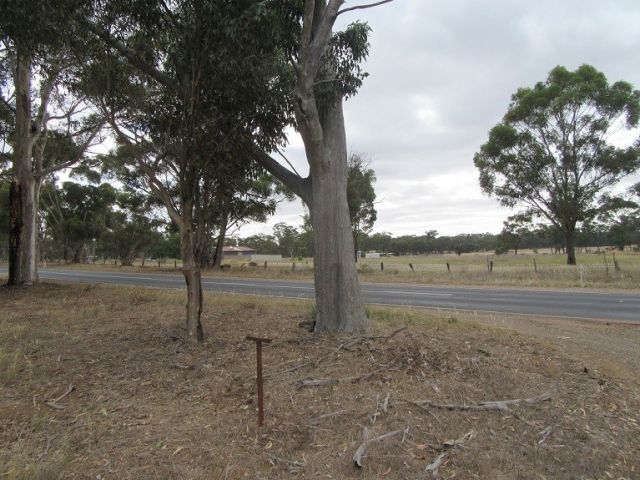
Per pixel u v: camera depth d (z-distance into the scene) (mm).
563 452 3662
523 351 6344
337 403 4414
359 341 6277
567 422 4160
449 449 3625
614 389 5098
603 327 9633
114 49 7051
